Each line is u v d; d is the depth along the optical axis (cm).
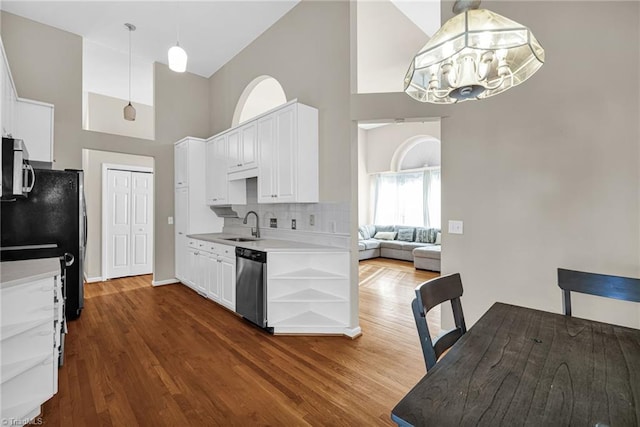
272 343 266
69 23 360
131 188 538
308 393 195
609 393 86
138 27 371
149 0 325
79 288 320
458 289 147
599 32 208
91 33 381
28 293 168
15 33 339
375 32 394
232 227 457
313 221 322
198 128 500
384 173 843
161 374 216
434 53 139
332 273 294
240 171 371
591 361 104
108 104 555
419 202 777
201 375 215
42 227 297
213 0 327
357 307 289
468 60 145
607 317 210
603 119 207
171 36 392
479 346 115
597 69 209
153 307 362
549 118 225
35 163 317
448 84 155
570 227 218
